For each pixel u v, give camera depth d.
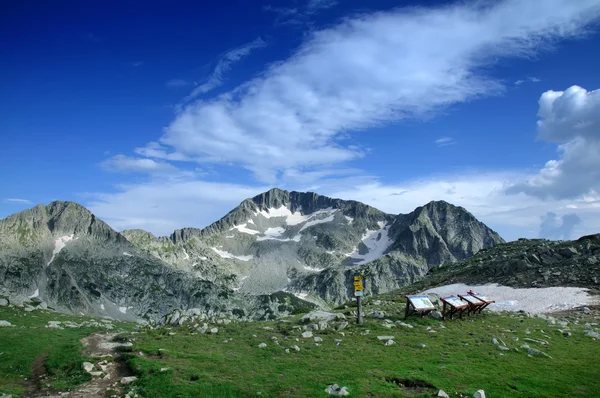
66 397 24.20
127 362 29.06
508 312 51.41
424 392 23.23
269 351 31.98
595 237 83.44
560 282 66.06
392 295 80.88
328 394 22.80
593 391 23.53
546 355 30.41
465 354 30.62
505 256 91.06
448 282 86.00
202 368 27.58
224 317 46.19
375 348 32.41
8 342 34.34
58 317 55.12
